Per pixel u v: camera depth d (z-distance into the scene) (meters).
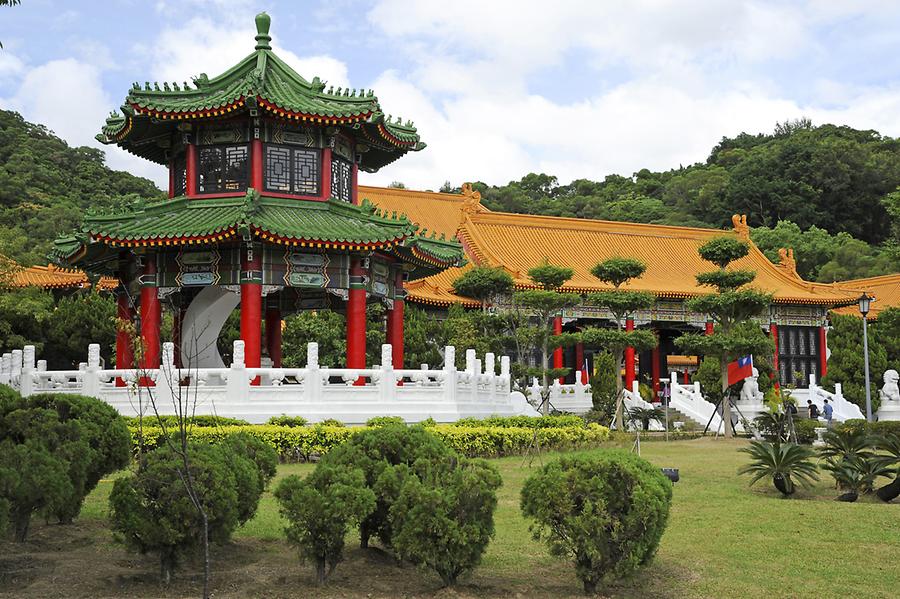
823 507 22.34
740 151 188.12
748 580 15.41
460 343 54.59
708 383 58.22
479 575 15.77
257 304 36.19
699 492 24.75
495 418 35.53
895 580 15.41
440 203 80.88
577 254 76.25
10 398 18.45
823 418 57.69
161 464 14.96
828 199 155.12
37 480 16.00
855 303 79.88
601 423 52.53
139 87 37.72
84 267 42.22
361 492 15.08
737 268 81.81
